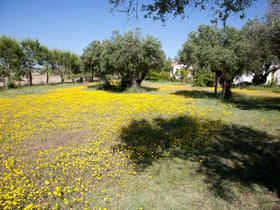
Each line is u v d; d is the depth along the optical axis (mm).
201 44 13453
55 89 27000
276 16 8148
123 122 8836
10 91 24625
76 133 7516
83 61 25141
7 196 3568
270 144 5699
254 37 9570
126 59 19375
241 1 3453
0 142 6578
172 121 8773
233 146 5852
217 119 8828
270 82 26141
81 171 4543
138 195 3736
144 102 14172
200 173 4430
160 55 20469
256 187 3803
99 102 14617
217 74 16172
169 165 4852
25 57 34562
